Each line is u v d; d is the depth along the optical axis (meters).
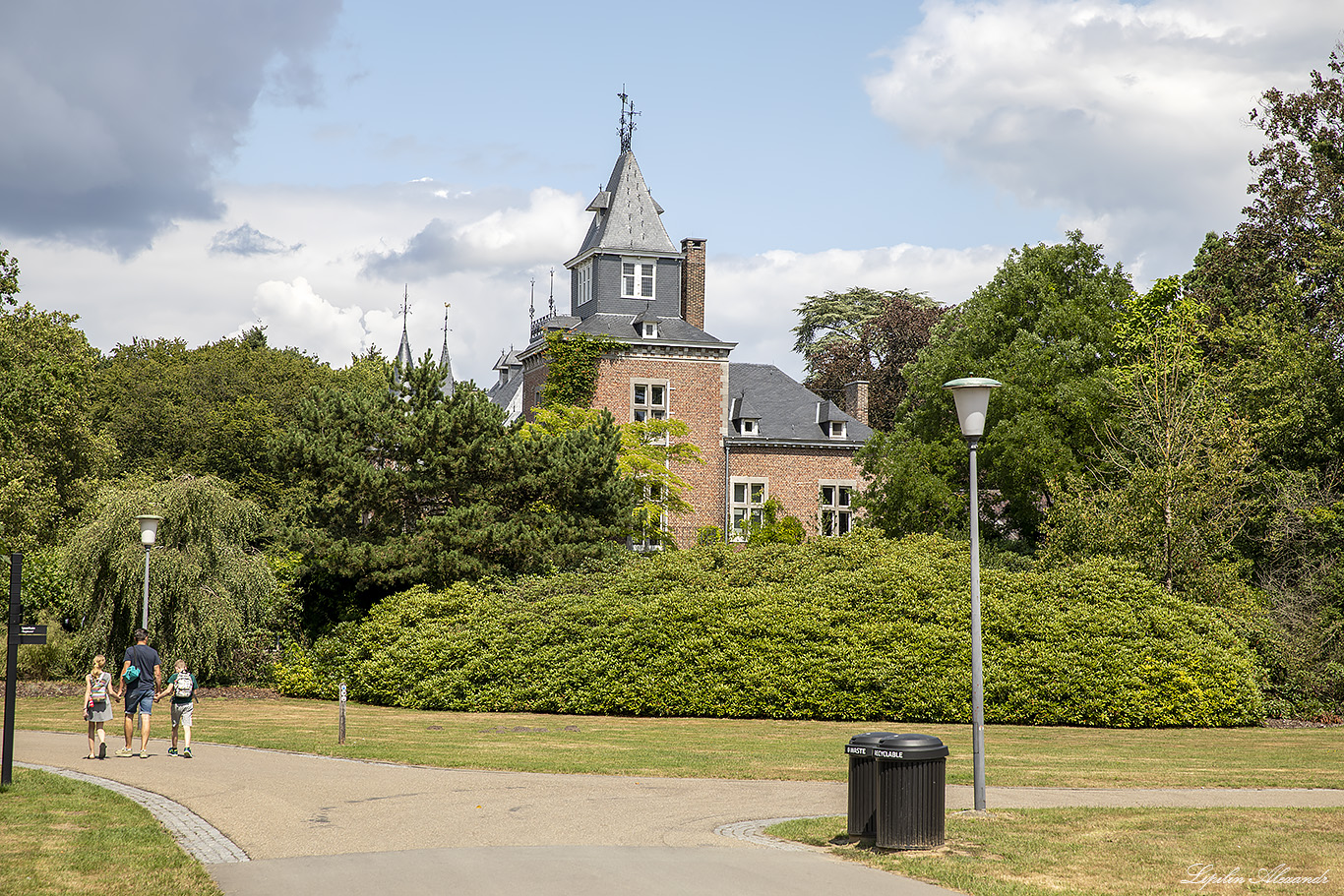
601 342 48.62
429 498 34.19
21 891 8.33
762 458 53.19
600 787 14.53
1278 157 40.81
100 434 51.47
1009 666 25.02
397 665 29.92
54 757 16.86
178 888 8.52
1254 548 31.56
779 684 25.95
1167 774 15.95
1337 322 34.09
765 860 9.87
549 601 29.55
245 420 56.97
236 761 16.72
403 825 11.55
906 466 39.69
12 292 44.22
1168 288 41.19
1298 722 25.06
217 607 29.45
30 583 31.66
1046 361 37.94
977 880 9.08
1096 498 28.81
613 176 53.41
